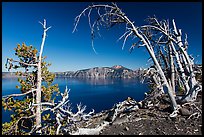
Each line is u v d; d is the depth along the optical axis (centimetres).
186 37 1922
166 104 2067
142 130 1482
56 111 1617
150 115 1772
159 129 1465
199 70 1977
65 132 1524
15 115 2016
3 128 1855
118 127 1591
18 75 2178
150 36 2041
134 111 1892
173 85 2225
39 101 2042
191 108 1777
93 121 1812
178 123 1542
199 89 1839
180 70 2122
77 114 1627
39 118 1861
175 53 2139
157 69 1781
